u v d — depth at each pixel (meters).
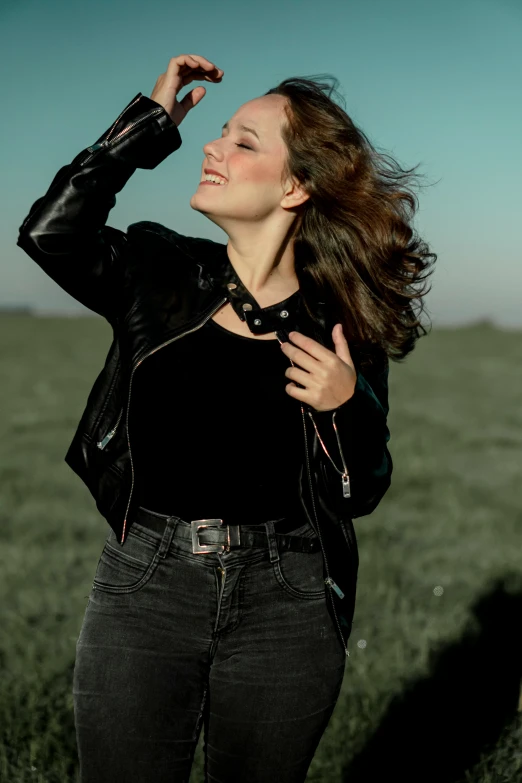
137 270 2.51
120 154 2.42
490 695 4.32
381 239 2.74
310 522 2.48
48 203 2.36
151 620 2.34
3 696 4.13
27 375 19.58
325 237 2.75
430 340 32.66
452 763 3.81
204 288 2.50
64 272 2.40
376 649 4.79
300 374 2.36
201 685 2.40
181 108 2.65
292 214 2.61
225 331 2.45
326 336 2.66
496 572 6.03
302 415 2.45
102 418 2.51
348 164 2.62
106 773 2.28
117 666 2.29
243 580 2.38
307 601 2.44
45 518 7.52
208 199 2.52
